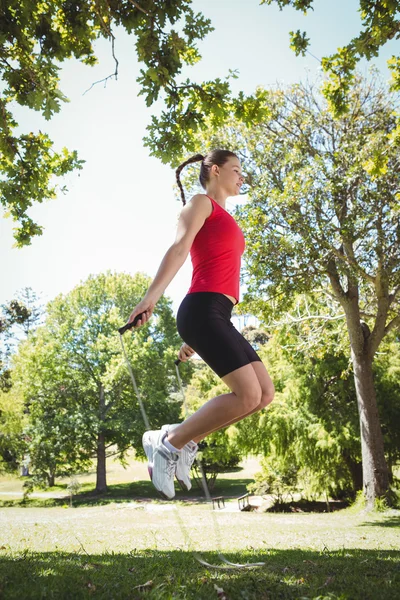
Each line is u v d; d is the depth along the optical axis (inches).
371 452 668.7
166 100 237.1
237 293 112.6
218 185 125.3
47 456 1391.5
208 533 411.2
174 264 103.7
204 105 237.5
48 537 371.6
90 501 1331.2
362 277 641.6
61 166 316.8
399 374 866.1
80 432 1393.9
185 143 241.3
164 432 105.3
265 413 896.3
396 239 611.2
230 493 1389.0
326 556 204.5
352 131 661.9
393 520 563.8
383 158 402.3
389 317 774.5
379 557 195.6
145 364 1439.5
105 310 1568.7
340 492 962.1
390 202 599.2
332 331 765.9
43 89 238.8
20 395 1492.4
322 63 290.0
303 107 691.4
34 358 1470.2
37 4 238.2
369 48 263.0
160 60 229.1
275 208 613.6
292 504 946.7
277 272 604.7
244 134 686.5
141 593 100.3
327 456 851.4
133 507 1003.3
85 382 1487.5
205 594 100.7
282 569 150.3
